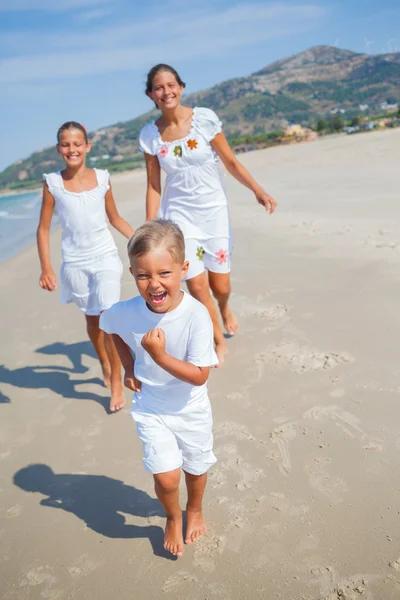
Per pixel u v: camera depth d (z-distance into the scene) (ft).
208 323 8.34
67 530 9.89
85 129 13.96
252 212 36.91
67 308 22.22
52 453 12.26
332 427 11.46
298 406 12.42
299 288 19.79
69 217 13.92
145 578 8.58
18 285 26.66
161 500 8.75
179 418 8.64
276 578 8.18
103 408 14.03
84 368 16.63
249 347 15.69
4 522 10.27
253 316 17.88
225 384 13.87
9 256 35.94
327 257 22.97
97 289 14.10
